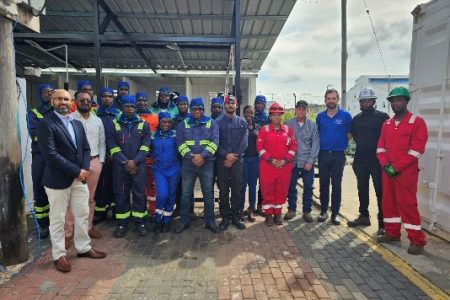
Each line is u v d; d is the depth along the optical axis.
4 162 3.67
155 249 4.27
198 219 5.54
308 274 3.61
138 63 9.91
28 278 3.49
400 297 3.16
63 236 3.71
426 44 4.89
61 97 3.65
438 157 4.61
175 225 5.19
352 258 4.02
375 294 3.21
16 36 5.65
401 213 4.19
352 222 5.19
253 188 5.52
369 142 4.88
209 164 4.83
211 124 4.77
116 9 6.23
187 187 4.86
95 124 4.52
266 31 7.56
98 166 4.52
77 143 3.76
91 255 3.98
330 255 4.10
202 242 4.52
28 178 5.48
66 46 6.73
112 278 3.50
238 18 5.50
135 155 4.65
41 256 4.03
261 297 3.16
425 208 4.95
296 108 5.43
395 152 4.19
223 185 4.97
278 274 3.60
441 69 4.58
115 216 5.15
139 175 4.68
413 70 5.18
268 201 5.22
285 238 4.68
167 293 3.21
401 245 4.41
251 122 5.54
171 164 4.84
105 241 4.53
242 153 4.93
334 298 3.14
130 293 3.21
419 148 4.02
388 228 4.48
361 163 5.00
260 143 5.16
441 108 4.55
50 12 6.34
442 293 3.22
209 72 11.58
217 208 6.19
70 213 4.29
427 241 4.53
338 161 5.25
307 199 5.50
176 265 3.81
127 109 4.60
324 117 5.30
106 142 4.82
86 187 3.88
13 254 3.77
